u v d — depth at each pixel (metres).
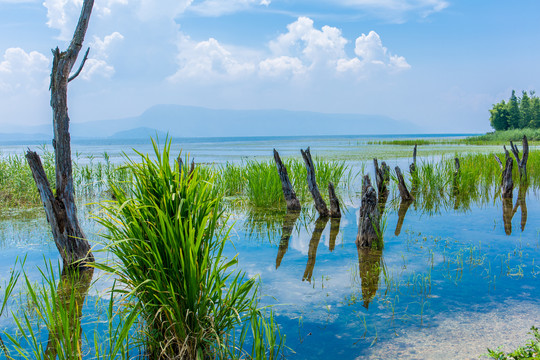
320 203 10.17
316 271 6.05
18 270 6.14
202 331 3.43
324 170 14.45
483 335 4.00
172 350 3.48
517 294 5.04
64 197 6.09
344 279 5.69
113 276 5.84
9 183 12.71
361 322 4.37
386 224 9.09
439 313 4.54
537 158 18.61
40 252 7.11
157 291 3.41
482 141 56.31
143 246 3.64
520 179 14.35
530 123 82.06
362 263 6.40
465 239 7.68
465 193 13.18
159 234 3.47
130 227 3.72
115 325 4.30
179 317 3.32
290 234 8.39
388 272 5.94
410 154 30.89
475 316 4.45
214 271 3.58
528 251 6.80
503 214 9.98
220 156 32.47
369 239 7.28
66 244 6.14
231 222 9.50
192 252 3.39
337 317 4.49
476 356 3.61
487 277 5.65
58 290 5.32
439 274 5.81
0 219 9.88
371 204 7.26
